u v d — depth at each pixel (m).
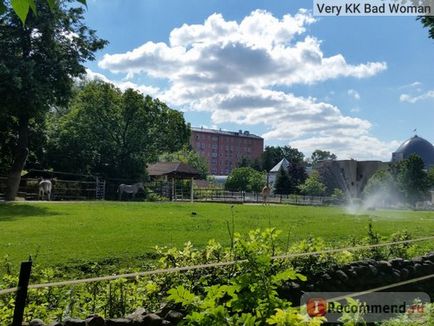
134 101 42.59
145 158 44.94
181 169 49.88
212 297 2.74
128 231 12.44
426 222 18.30
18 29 26.06
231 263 4.17
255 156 142.38
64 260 8.33
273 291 2.87
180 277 5.05
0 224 13.86
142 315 4.26
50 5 1.99
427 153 93.31
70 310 4.34
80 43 28.52
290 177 72.81
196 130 131.88
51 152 40.00
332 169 77.69
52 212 18.62
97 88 42.75
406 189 59.66
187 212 20.14
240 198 49.38
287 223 16.11
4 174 34.19
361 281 6.41
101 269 8.04
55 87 27.66
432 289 7.56
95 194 36.66
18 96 25.17
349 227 14.75
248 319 2.54
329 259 6.39
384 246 7.87
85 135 41.03
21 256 8.43
